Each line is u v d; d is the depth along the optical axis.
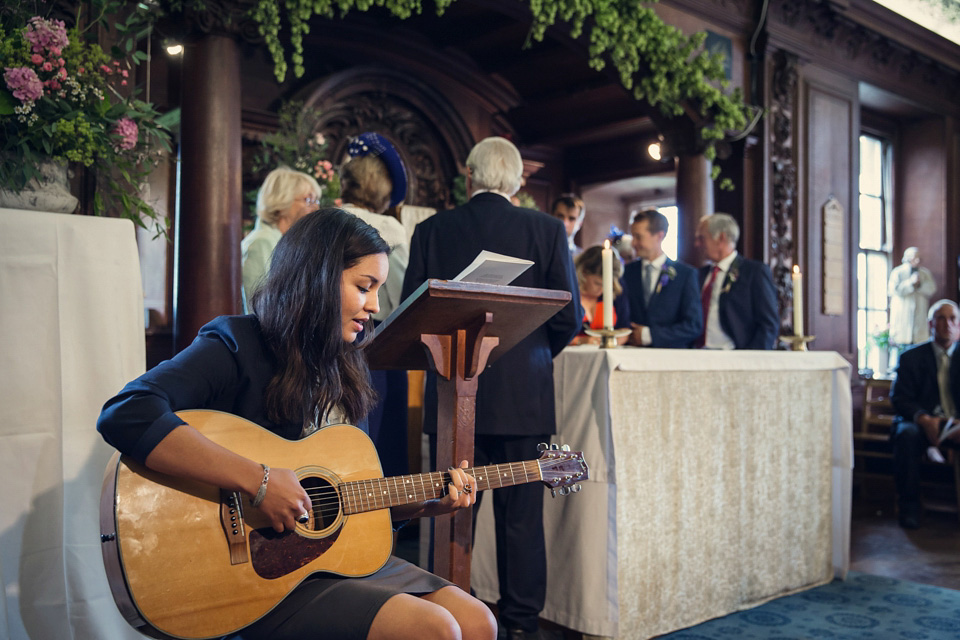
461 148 7.80
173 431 1.34
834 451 3.83
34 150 2.14
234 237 3.73
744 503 3.27
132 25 2.88
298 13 4.12
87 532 1.96
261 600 1.43
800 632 2.98
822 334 6.84
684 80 5.51
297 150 6.00
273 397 1.54
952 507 5.53
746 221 6.12
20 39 2.12
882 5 6.96
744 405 3.29
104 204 3.09
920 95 8.26
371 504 1.60
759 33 6.23
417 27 7.16
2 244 1.86
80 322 1.97
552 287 2.57
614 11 5.15
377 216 3.11
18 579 1.85
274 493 1.38
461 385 1.82
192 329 3.63
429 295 1.62
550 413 2.61
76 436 1.96
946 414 5.49
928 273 8.48
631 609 2.77
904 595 3.53
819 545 3.68
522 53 7.42
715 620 3.10
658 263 4.27
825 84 6.95
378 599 1.44
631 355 2.78
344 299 1.60
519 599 2.59
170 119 4.20
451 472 1.71
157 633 1.34
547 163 9.56
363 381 1.71
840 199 7.07
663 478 2.91
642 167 8.97
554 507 2.88
